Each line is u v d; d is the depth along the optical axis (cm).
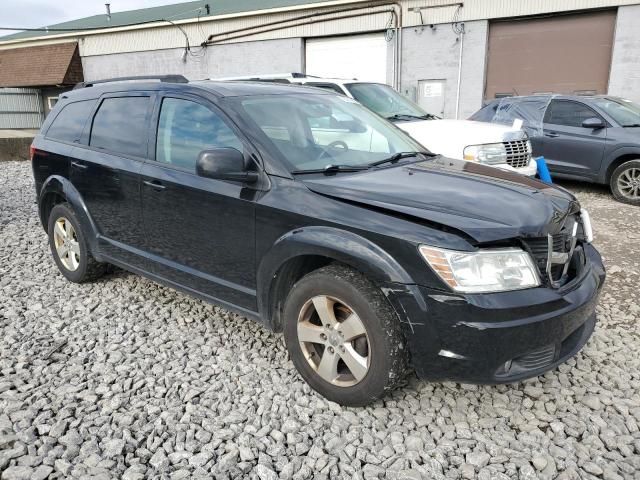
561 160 922
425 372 266
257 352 355
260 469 244
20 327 394
